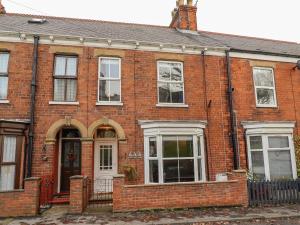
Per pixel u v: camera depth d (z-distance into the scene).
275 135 13.27
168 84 13.03
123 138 11.84
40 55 11.87
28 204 8.98
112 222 8.09
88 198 10.74
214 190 9.94
